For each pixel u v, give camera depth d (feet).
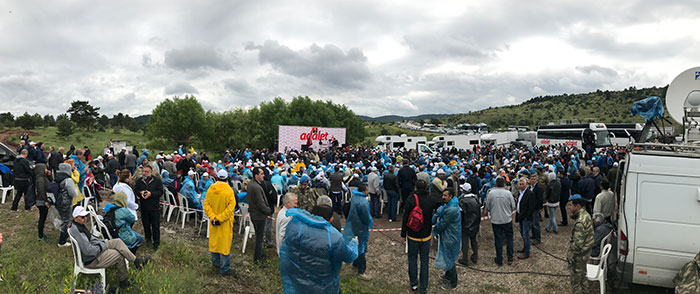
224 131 159.63
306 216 14.06
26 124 201.36
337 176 36.94
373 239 33.35
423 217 21.84
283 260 14.28
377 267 27.35
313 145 124.16
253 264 24.50
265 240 28.19
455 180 39.55
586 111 444.14
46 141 158.30
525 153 105.81
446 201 23.20
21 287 17.37
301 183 29.84
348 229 24.97
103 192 44.16
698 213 19.25
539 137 148.97
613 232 24.76
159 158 52.80
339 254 13.88
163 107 151.84
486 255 29.86
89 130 227.20
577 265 20.97
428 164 59.11
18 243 23.63
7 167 37.88
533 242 31.94
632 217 20.39
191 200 32.09
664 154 20.52
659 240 19.83
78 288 17.70
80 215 17.71
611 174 40.04
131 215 21.06
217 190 21.86
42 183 24.13
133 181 35.91
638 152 21.01
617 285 22.57
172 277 20.02
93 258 17.72
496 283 24.76
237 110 164.76
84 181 34.47
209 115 157.48
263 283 22.07
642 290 22.58
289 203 17.35
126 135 228.43
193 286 19.72
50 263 20.33
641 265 20.22
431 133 326.65
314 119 167.12
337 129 127.24
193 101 151.84
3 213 31.24
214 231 22.08
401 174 39.63
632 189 20.51
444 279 25.03
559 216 42.98
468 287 24.23
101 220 21.27
